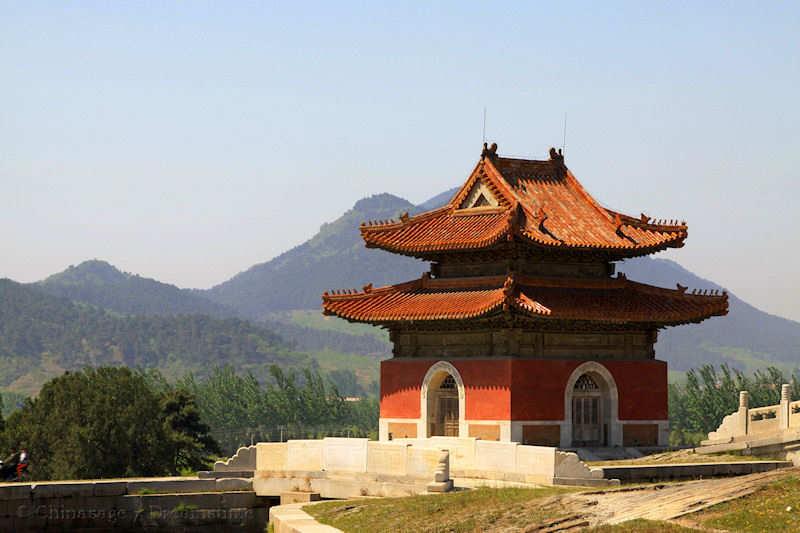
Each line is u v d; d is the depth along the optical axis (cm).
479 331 8369
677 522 5250
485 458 7206
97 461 12744
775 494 5481
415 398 8594
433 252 8550
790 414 8831
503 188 8656
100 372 14025
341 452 7675
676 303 8600
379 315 8456
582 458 8119
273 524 6881
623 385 8544
